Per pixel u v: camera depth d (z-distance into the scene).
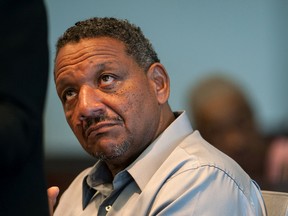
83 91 3.02
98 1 7.07
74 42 3.11
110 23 3.16
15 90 1.95
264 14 7.16
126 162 3.20
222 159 3.04
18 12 2.02
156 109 3.17
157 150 3.12
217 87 5.23
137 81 3.09
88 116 3.00
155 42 7.14
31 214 2.05
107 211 3.13
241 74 7.14
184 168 2.95
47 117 6.82
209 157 3.00
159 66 3.22
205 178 2.90
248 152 5.08
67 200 3.50
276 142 5.13
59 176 5.71
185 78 7.12
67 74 3.08
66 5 7.05
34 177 2.06
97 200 3.33
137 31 3.24
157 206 2.88
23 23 2.02
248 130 5.12
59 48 3.16
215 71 7.13
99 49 3.06
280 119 7.11
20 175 2.02
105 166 3.34
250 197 3.00
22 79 1.97
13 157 1.91
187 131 3.23
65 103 3.16
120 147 3.04
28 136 1.96
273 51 7.17
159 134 3.20
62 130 6.88
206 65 7.14
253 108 5.20
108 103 3.01
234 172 3.00
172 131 3.18
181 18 7.14
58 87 3.16
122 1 7.11
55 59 3.19
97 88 3.05
